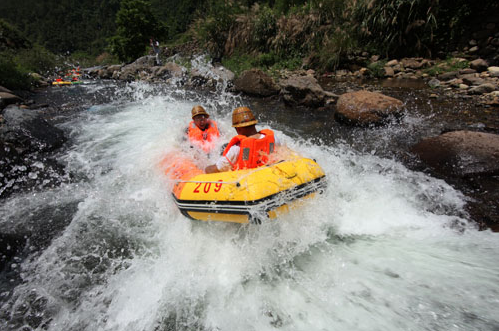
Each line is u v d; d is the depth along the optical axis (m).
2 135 5.83
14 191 4.79
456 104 6.92
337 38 11.55
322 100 8.07
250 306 2.63
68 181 5.10
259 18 14.80
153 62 17.25
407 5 10.46
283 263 3.05
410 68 10.32
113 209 4.27
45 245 3.61
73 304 2.78
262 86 9.84
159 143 5.73
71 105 10.19
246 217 3.03
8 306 2.79
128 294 2.86
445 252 2.97
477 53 9.56
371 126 6.28
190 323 2.54
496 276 2.62
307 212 3.28
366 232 3.38
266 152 3.50
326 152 5.30
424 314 2.35
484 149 4.27
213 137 5.07
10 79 12.01
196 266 3.12
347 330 2.31
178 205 3.54
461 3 9.76
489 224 3.32
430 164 4.60
